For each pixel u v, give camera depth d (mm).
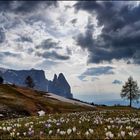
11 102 84438
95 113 25281
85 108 126875
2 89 119500
